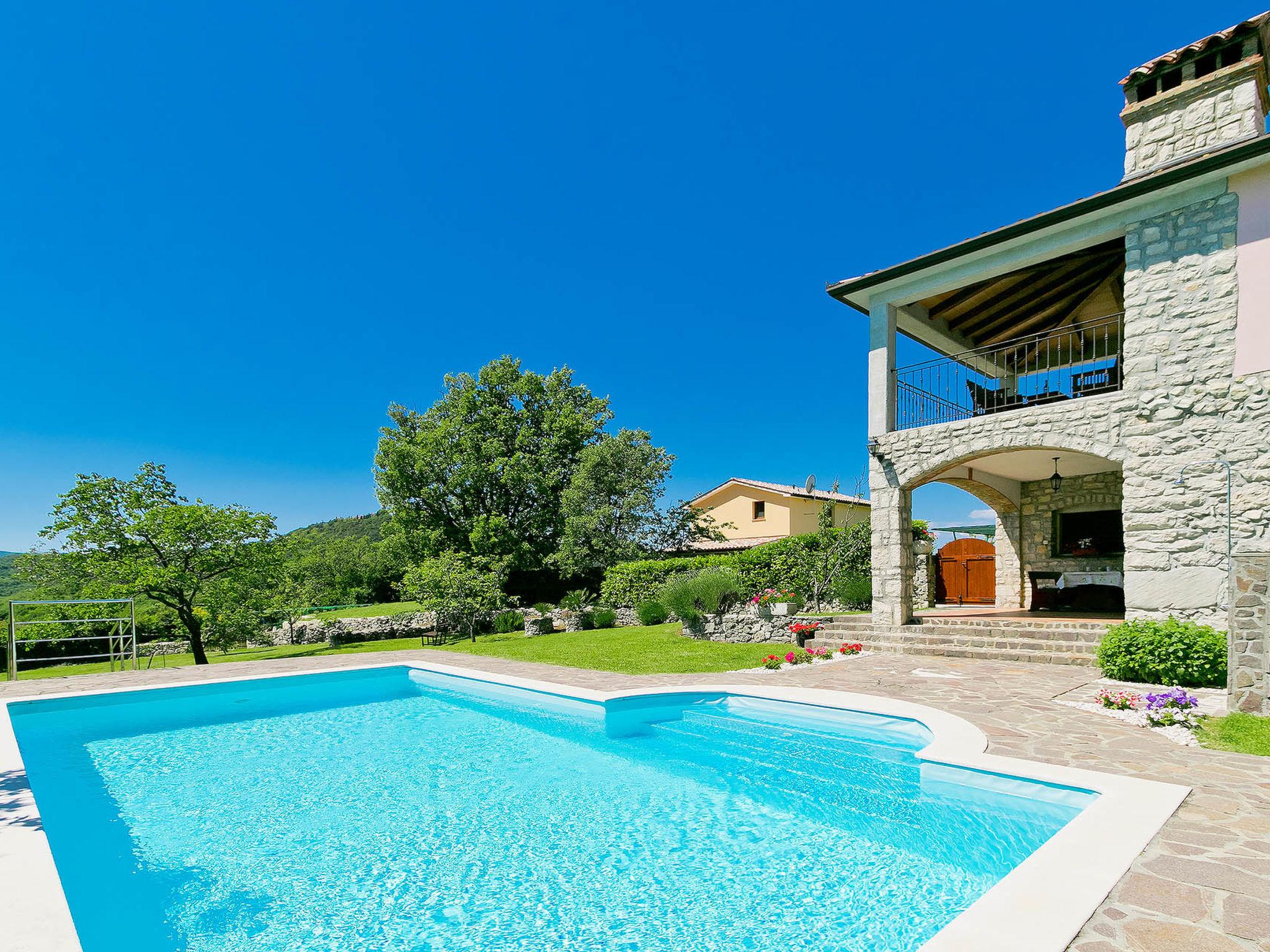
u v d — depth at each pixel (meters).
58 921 2.80
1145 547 9.11
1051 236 10.23
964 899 3.65
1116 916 2.62
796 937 3.30
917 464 11.58
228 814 5.38
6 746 6.30
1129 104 10.38
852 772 5.83
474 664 11.57
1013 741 5.43
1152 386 9.18
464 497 29.61
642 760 6.50
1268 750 5.07
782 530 26.52
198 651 20.00
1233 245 8.66
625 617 19.38
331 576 41.47
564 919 3.59
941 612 14.19
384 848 4.62
